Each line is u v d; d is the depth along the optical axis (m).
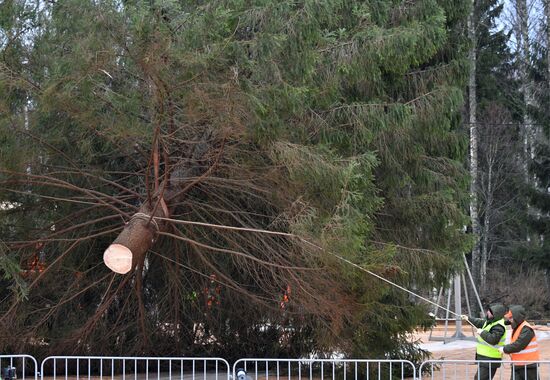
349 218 10.30
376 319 12.23
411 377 13.41
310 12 10.39
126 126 10.07
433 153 13.68
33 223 12.19
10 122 10.47
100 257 12.73
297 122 11.35
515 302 35.59
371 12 12.56
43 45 10.54
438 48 12.55
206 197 12.11
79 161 11.86
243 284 12.89
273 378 12.94
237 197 11.95
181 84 9.47
